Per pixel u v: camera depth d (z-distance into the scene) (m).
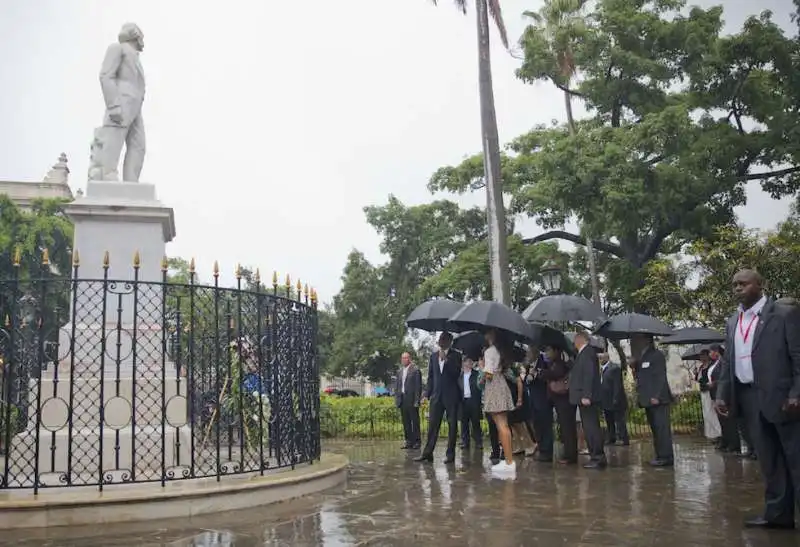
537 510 6.63
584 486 8.23
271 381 7.99
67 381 7.74
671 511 6.49
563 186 19.41
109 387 7.82
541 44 21.70
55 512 5.91
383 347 39.69
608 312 26.20
